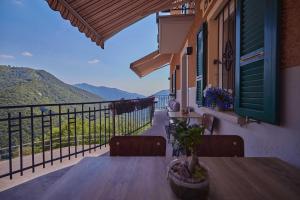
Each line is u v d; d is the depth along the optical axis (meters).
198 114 4.50
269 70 1.56
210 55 3.73
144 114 8.02
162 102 16.59
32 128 3.38
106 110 5.12
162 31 5.95
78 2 2.68
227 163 1.35
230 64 3.16
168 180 1.04
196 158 0.95
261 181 1.09
